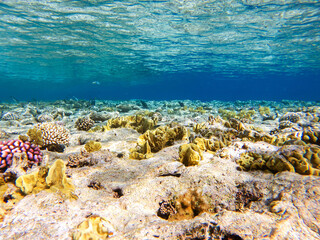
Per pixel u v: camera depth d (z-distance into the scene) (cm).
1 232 63
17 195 80
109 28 623
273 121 336
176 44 816
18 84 3103
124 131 228
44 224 65
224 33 679
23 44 775
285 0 443
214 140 158
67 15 518
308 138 140
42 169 88
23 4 450
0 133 213
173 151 134
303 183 75
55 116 443
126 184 94
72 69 1488
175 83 3597
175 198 79
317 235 54
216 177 87
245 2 454
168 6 475
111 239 61
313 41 763
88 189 92
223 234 57
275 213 63
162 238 60
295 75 2052
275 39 744
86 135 213
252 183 82
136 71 1675
